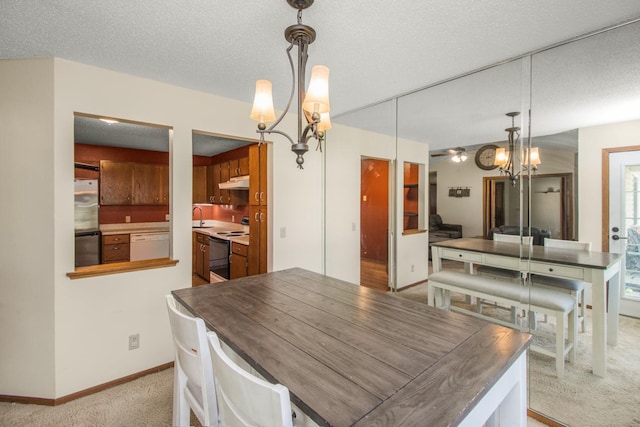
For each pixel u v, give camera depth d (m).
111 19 1.56
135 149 5.21
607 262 1.74
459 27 1.64
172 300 1.43
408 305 1.57
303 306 1.54
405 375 0.93
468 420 0.90
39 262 2.00
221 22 1.59
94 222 4.07
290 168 3.19
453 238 2.52
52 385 2.00
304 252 3.31
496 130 2.19
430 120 2.61
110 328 2.19
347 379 0.90
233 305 1.55
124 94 2.21
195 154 5.66
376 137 3.13
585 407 1.79
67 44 1.82
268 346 1.11
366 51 1.90
